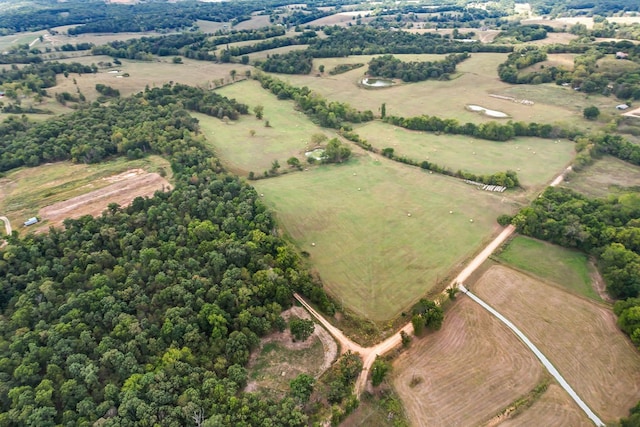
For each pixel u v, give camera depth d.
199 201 132.25
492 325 98.56
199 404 75.81
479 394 83.19
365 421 79.62
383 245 127.12
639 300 96.62
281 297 101.69
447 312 102.50
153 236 116.31
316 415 78.75
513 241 127.19
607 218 126.25
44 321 89.88
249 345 91.12
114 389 77.31
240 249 111.56
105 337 86.44
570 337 95.00
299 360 91.44
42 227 124.44
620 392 83.00
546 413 79.38
